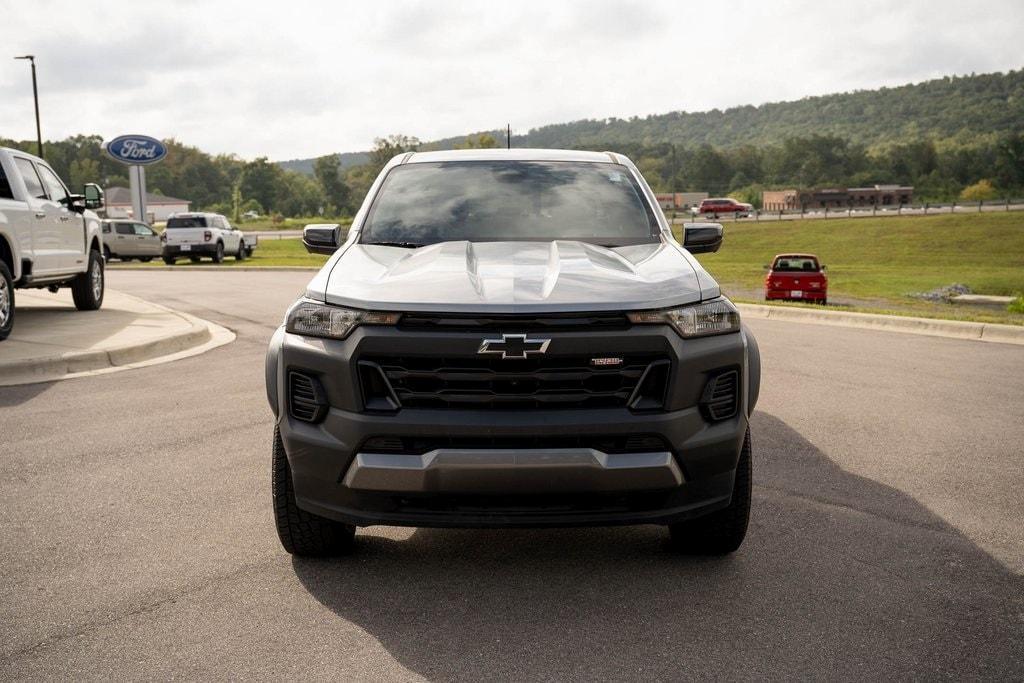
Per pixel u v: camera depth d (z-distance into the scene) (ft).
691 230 16.21
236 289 65.98
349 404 11.16
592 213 15.43
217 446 19.43
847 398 25.14
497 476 10.83
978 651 10.03
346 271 12.67
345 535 12.84
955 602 11.39
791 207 526.57
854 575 12.30
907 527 14.32
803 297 82.33
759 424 21.85
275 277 82.53
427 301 11.10
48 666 9.72
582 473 10.87
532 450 10.83
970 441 20.15
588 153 17.75
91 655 9.98
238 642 10.30
